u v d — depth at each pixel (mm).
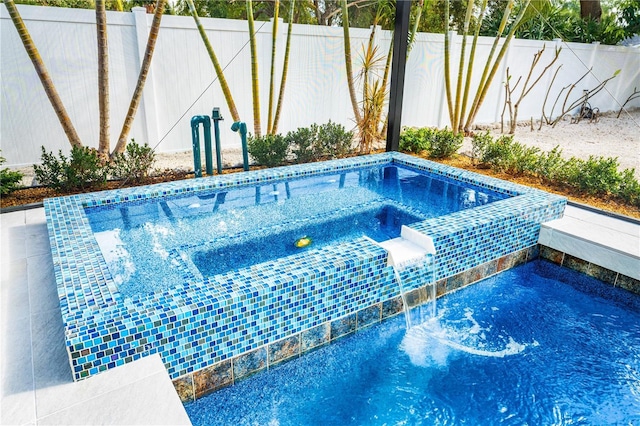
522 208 3701
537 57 5582
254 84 5914
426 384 2457
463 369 2600
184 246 3486
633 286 3301
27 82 4523
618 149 4727
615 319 3131
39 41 4477
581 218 4055
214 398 2262
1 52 4324
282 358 2521
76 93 4828
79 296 2211
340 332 2738
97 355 1892
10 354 2057
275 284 2328
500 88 6109
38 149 4773
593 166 4883
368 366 2584
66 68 4699
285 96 6230
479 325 3035
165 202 4332
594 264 3537
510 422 2221
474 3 6184
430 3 6570
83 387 1812
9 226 3676
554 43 5355
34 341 2154
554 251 3840
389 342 2812
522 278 3672
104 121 5062
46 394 1781
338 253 2742
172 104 5461
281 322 2430
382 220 4250
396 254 2912
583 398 2396
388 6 6609
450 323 3055
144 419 1644
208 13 5375
